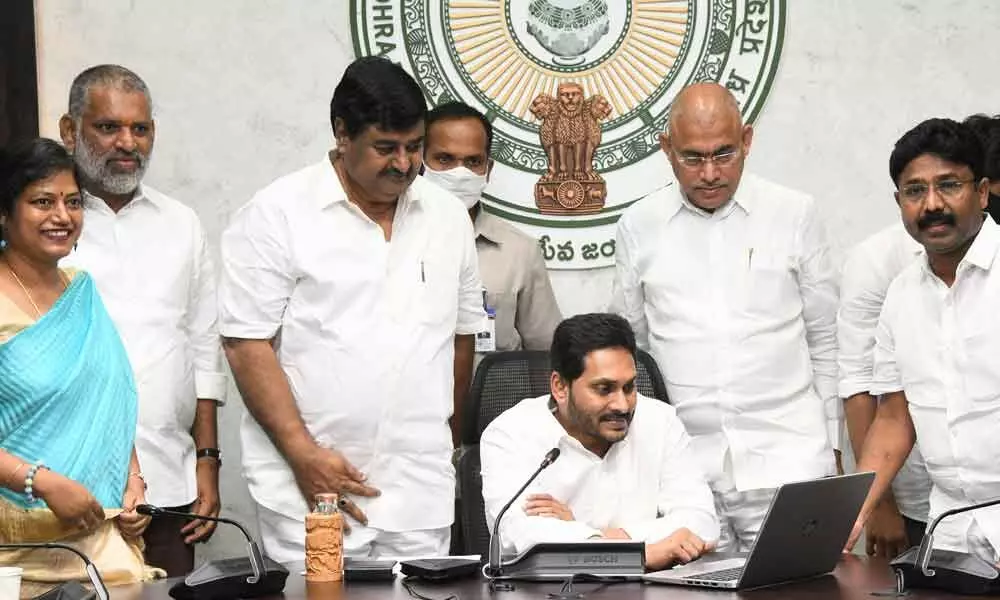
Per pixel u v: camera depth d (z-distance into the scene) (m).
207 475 3.43
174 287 3.36
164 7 4.15
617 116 4.18
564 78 4.19
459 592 2.43
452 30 4.18
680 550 2.77
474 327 3.36
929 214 2.89
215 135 4.16
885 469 3.13
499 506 2.96
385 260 3.11
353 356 3.08
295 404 3.10
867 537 3.64
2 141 4.02
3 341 2.75
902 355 3.09
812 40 4.16
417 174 3.12
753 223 3.49
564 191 4.18
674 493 3.09
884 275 3.44
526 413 3.07
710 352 3.46
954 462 3.02
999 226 2.99
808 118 4.17
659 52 4.17
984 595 2.36
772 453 3.45
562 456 3.03
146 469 3.26
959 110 4.18
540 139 4.19
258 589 2.43
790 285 3.49
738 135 3.33
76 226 2.85
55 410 2.77
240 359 3.11
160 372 3.30
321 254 3.09
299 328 3.11
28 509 2.69
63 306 2.82
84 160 3.25
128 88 3.26
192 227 3.45
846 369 3.51
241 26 4.16
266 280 3.09
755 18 4.15
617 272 3.67
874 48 4.16
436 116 3.76
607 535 2.88
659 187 4.18
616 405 2.90
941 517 2.46
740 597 2.37
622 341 2.93
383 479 3.11
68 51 4.16
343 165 3.10
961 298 3.00
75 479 2.77
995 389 2.96
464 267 3.29
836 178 4.18
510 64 4.19
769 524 2.39
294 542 3.09
